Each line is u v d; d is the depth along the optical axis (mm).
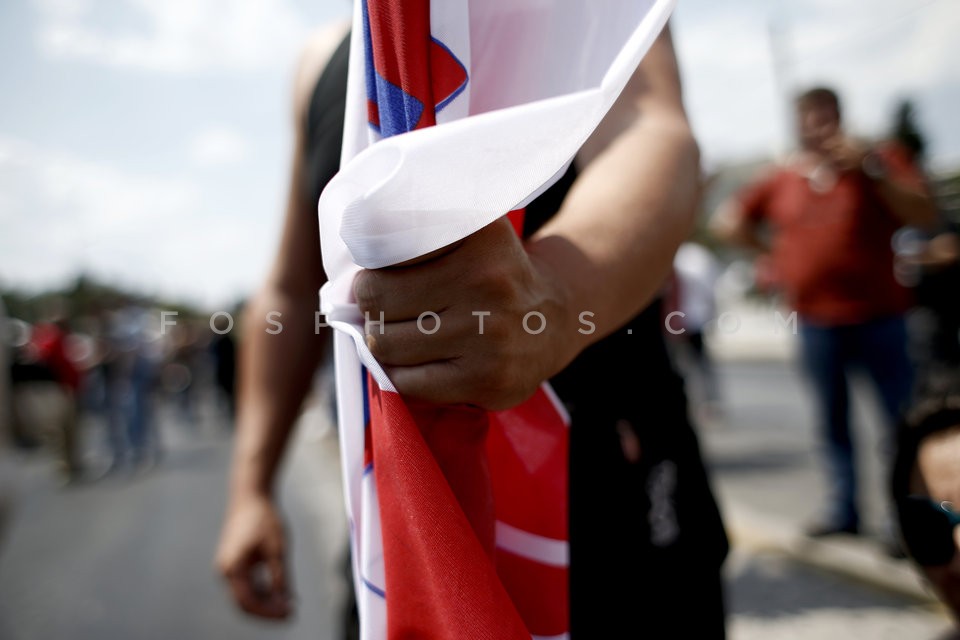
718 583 816
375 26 459
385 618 495
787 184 2953
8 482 3387
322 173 883
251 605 1047
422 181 354
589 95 369
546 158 368
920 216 2721
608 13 479
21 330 7789
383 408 427
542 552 576
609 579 717
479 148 354
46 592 3463
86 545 4355
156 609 3137
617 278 481
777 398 8086
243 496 1083
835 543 2680
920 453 934
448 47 461
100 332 7633
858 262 2723
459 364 406
